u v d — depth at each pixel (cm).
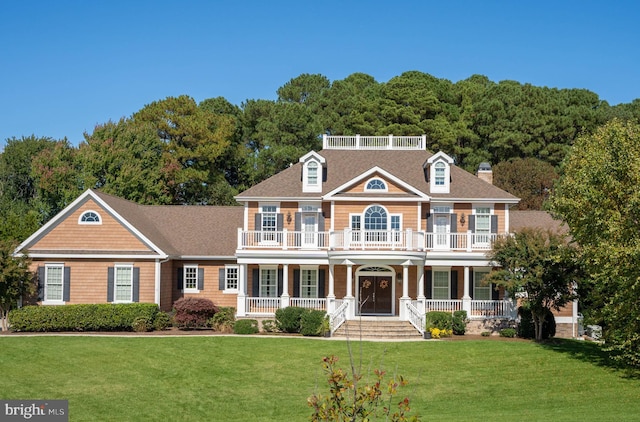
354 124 7200
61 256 4053
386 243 4056
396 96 7150
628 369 2956
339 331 3766
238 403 2658
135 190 6209
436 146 6850
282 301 4072
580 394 2636
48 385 2817
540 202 6175
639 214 2731
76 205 4109
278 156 6750
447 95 7750
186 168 6856
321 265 4294
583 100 7800
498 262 3700
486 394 2709
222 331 3900
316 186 4350
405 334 3725
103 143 6200
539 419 2230
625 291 2783
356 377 1270
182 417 2508
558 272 3419
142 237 4072
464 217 4291
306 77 9181
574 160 3353
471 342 3544
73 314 3828
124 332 3847
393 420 1273
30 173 6950
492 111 7319
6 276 3756
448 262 4109
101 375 2964
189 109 6950
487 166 4784
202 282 4391
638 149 2878
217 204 6888
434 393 2741
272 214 4331
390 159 4669
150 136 6544
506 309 4016
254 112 7819
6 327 3953
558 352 3281
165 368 3075
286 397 2727
